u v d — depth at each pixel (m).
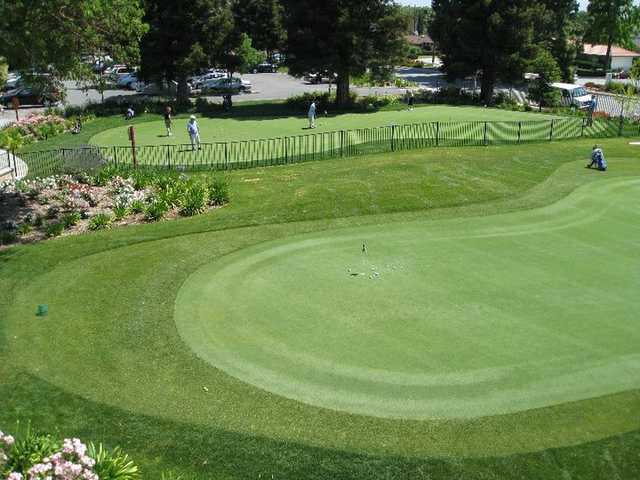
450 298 13.86
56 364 11.32
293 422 9.65
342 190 23.25
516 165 27.81
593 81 80.69
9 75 63.56
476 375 10.85
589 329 12.47
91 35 20.92
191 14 47.25
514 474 8.57
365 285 14.58
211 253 16.84
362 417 9.77
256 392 10.42
